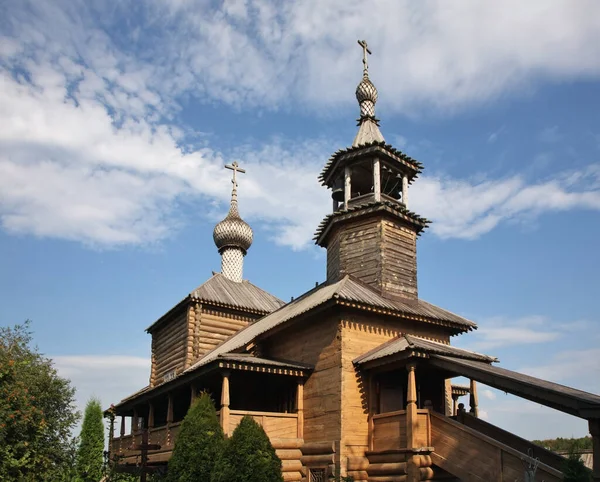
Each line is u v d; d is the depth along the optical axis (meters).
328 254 24.78
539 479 13.41
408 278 22.11
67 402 26.06
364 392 18.41
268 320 25.44
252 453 15.29
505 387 14.59
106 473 16.62
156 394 24.86
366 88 26.23
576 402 12.75
